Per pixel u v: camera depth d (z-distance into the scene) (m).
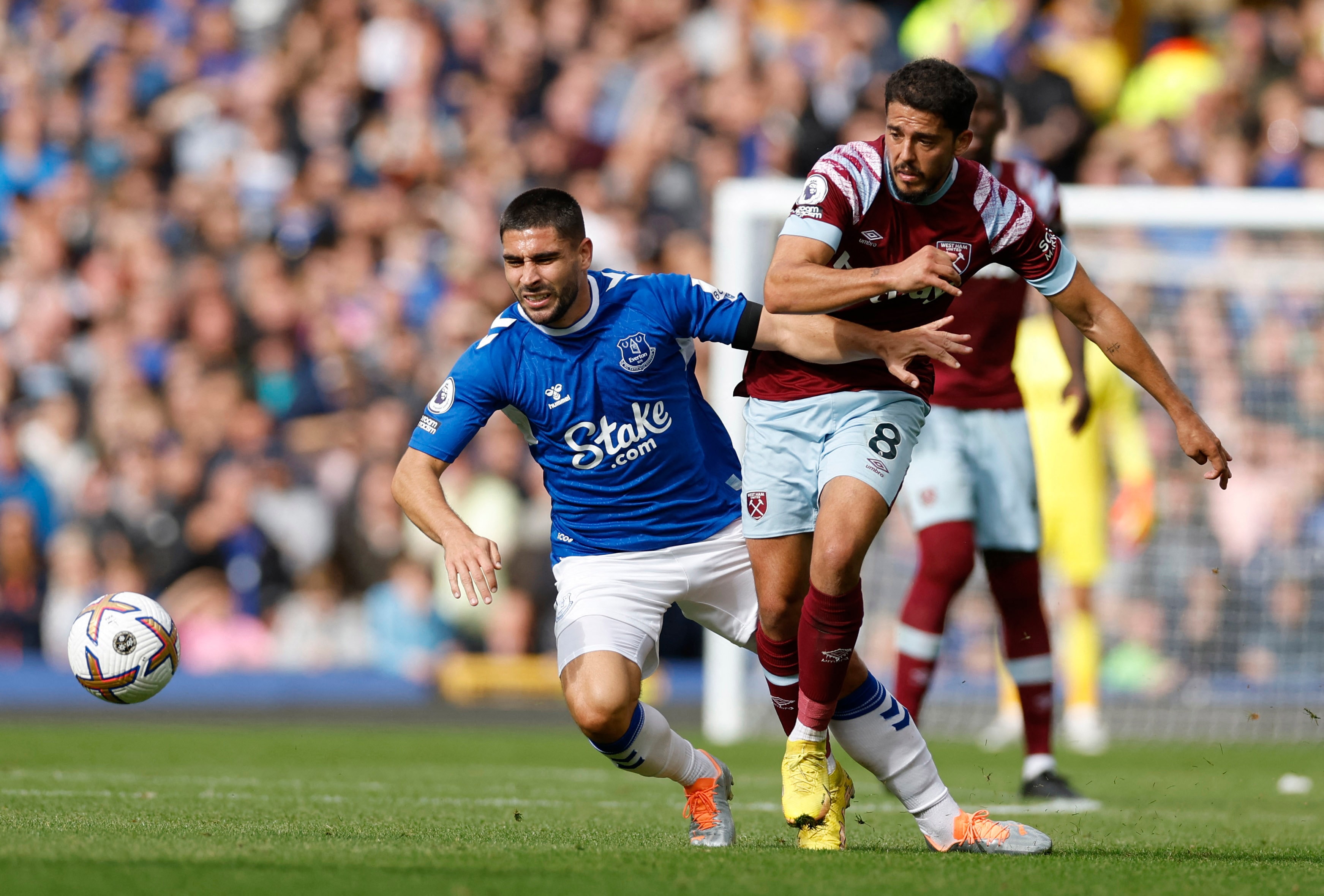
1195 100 52.19
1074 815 21.25
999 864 14.26
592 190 53.16
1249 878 13.66
